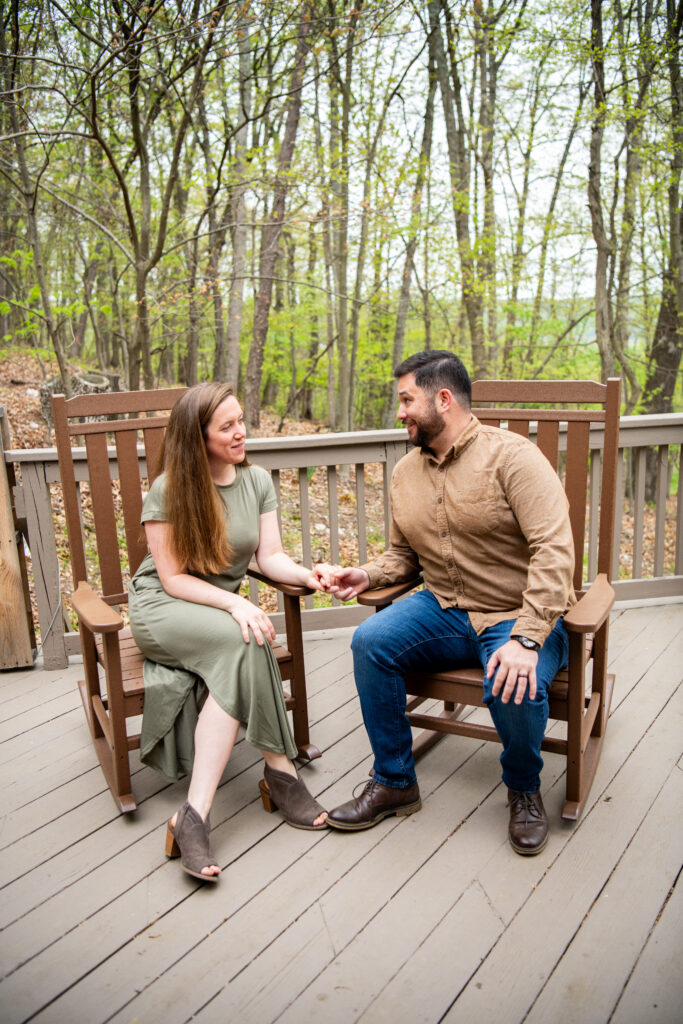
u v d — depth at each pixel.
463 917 1.68
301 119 8.90
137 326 6.21
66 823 2.06
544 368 11.34
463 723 2.03
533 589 1.79
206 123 6.45
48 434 7.54
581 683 1.89
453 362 1.97
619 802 2.07
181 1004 1.47
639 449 3.37
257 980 1.53
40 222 8.50
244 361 13.59
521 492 1.90
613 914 1.67
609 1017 1.41
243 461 2.18
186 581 2.04
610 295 10.34
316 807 2.03
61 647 3.02
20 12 4.75
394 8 5.54
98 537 2.41
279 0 4.87
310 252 11.34
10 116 5.07
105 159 7.04
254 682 1.91
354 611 3.32
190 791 1.89
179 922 1.69
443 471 2.01
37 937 1.66
